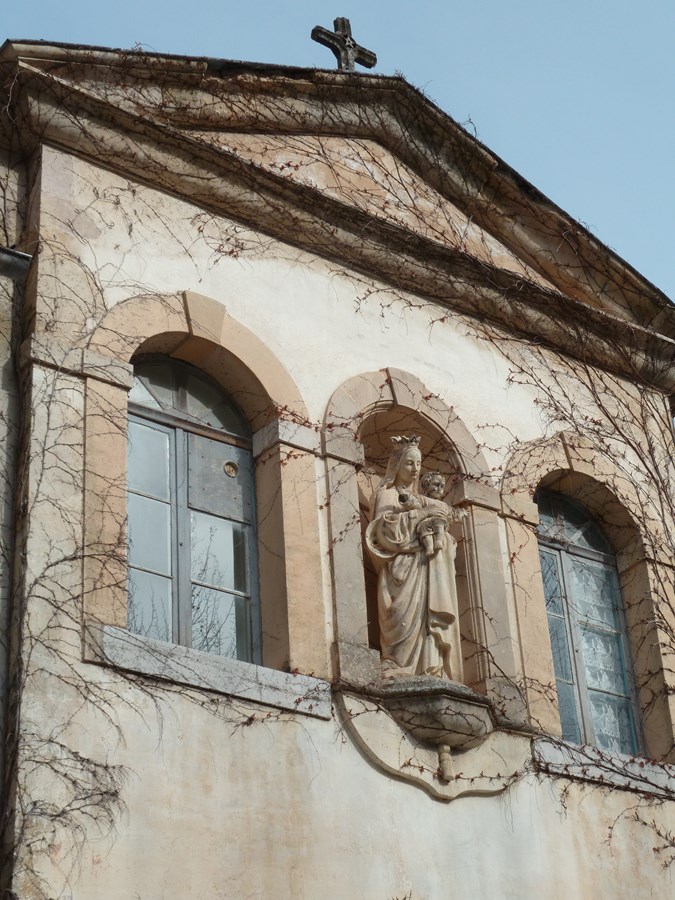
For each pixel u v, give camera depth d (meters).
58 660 12.45
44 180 14.45
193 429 15.01
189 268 15.16
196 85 15.94
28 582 12.61
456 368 16.95
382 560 15.07
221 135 16.25
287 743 13.48
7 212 14.43
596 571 17.61
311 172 16.80
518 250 18.48
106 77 15.28
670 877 15.57
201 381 15.29
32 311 13.81
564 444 17.44
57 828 11.84
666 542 17.81
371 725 14.03
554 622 16.89
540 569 16.52
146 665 12.88
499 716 15.09
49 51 14.73
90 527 13.14
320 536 14.88
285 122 16.72
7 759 12.03
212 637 14.23
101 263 14.48
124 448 13.73
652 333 18.72
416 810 14.05
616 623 17.47
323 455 15.25
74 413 13.56
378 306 16.59
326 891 13.10
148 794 12.43
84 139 14.81
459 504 16.22
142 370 14.90
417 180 17.83
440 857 13.98
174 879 12.28
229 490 14.99
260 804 13.05
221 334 15.04
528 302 17.81
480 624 15.58
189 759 12.80
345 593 14.64
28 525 12.84
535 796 14.97
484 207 18.19
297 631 14.20
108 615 12.88
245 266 15.64
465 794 14.45
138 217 15.00
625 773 15.77
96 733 12.38
